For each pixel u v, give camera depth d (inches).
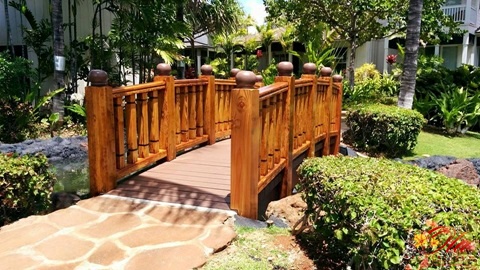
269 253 95.9
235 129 113.3
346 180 87.7
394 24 453.7
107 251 90.8
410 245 66.9
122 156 138.7
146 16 312.5
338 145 245.8
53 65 330.3
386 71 621.0
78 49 343.3
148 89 151.5
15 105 281.3
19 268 82.9
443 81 396.8
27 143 250.1
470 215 69.1
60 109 299.6
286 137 153.8
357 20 468.1
